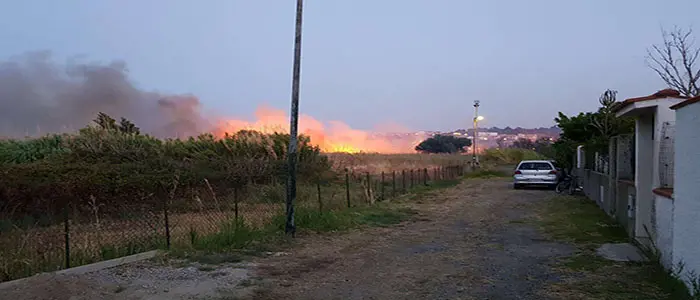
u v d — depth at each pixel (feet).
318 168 75.46
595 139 62.85
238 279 25.26
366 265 28.99
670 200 24.90
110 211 42.98
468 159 182.80
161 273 25.82
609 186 47.80
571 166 96.37
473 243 35.96
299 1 37.93
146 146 64.03
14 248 27.58
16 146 59.41
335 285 24.68
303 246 34.06
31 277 23.27
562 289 23.63
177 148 67.46
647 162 32.81
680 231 22.44
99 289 22.72
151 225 35.68
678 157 22.70
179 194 52.19
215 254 30.32
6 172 42.93
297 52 37.93
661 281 23.73
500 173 140.67
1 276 24.09
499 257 31.09
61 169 46.55
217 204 49.83
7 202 40.83
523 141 296.51
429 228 42.98
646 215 32.45
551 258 30.55
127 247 30.12
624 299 21.89
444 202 64.54
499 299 22.35
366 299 22.44
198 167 59.26
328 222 40.98
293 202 37.24
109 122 68.64
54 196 42.83
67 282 22.81
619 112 33.35
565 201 63.41
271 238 35.37
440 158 170.09
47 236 31.48
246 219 40.70
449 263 29.55
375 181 79.97
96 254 28.43
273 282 24.97
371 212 50.08
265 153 70.28
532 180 85.76
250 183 61.31
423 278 26.08
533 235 39.11
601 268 27.48
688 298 20.74
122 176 48.80
